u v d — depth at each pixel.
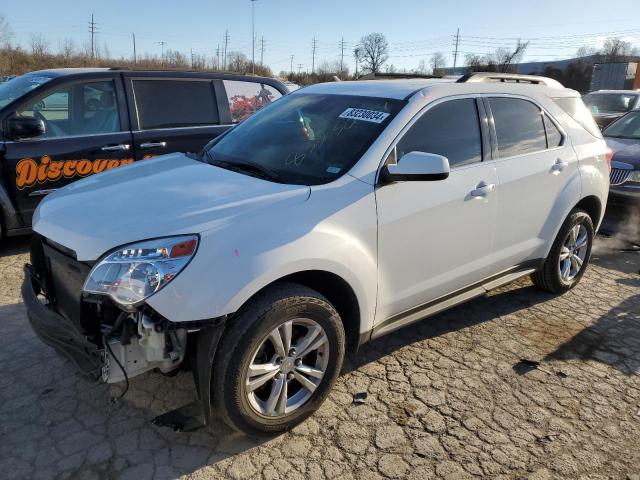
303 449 2.76
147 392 3.16
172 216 2.54
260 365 2.64
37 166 5.22
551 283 4.62
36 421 2.89
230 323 2.50
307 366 2.85
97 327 2.54
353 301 2.96
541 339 3.98
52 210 2.88
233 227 2.52
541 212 4.14
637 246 6.33
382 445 2.81
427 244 3.29
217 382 2.52
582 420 3.08
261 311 2.53
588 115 4.78
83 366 2.49
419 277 3.32
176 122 6.12
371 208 2.95
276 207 2.69
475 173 3.54
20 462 2.59
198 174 3.18
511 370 3.55
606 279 5.26
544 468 2.70
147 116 5.91
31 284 3.00
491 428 2.97
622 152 6.74
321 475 2.59
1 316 4.02
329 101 3.65
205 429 2.87
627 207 6.45
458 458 2.74
